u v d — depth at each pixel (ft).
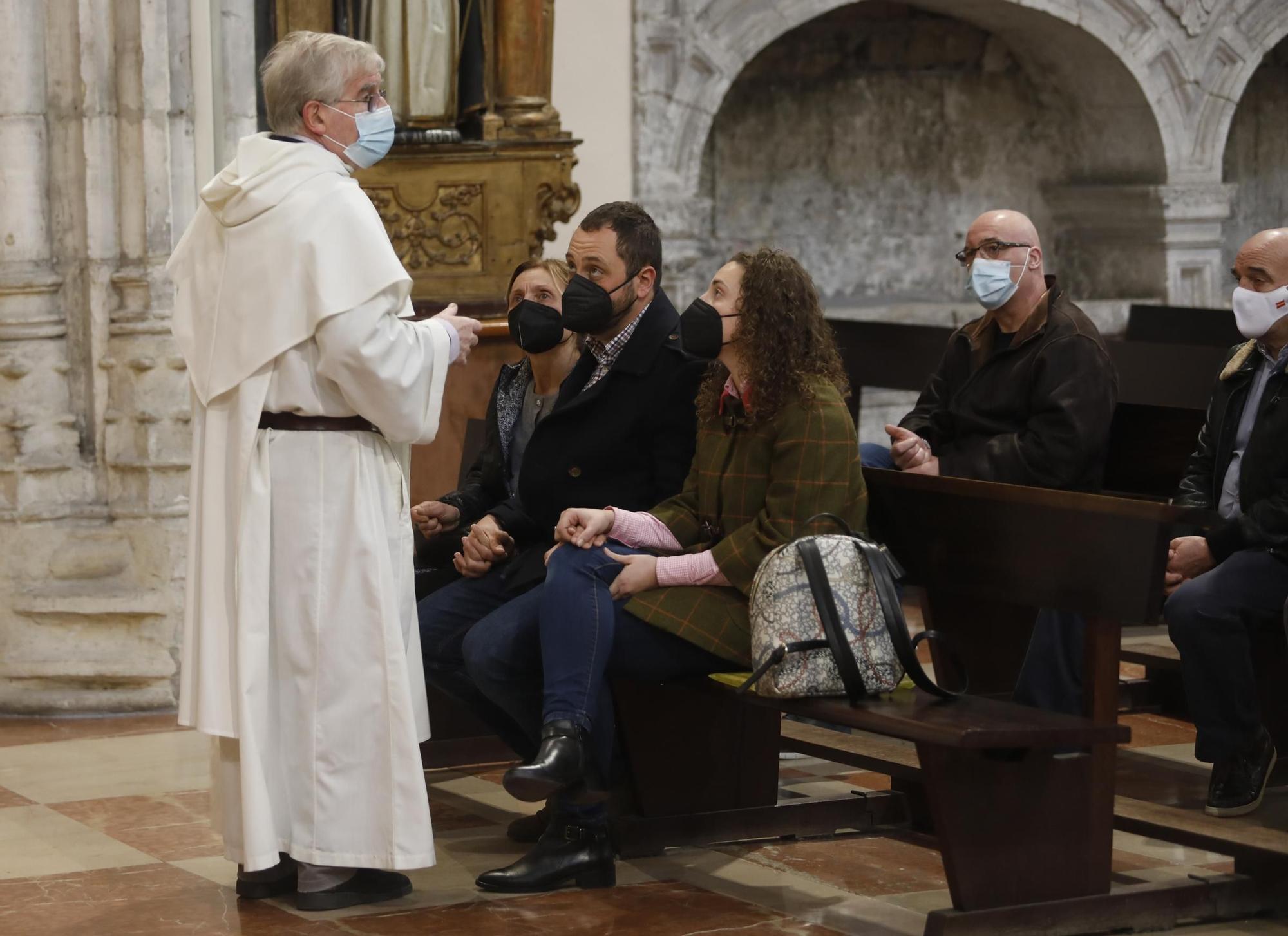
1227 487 17.35
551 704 14.17
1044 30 40.19
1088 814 13.64
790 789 17.80
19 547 22.79
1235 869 14.55
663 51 35.27
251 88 24.00
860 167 42.88
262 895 14.65
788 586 13.53
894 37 42.73
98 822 17.37
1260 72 45.47
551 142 27.37
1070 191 43.04
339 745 14.02
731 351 14.73
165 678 22.75
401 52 26.91
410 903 14.49
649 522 14.99
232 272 14.06
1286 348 16.70
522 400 17.76
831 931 13.70
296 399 13.99
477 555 16.78
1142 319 31.30
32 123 22.85
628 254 15.57
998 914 13.17
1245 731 16.15
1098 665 13.35
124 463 22.88
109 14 22.72
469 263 27.37
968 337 18.63
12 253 22.94
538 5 27.30
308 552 14.02
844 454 14.34
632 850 15.78
